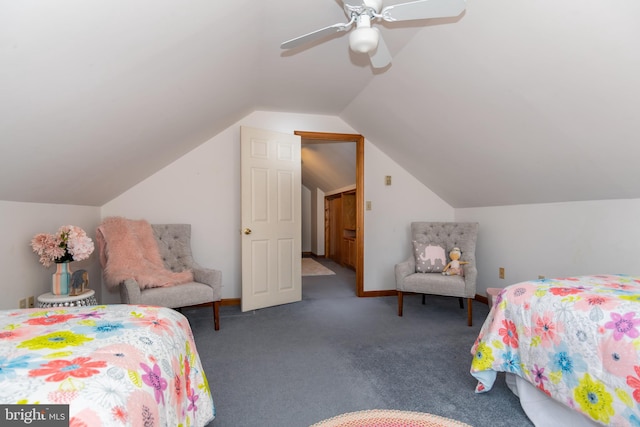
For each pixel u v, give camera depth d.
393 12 1.63
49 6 1.04
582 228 2.78
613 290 1.54
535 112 2.22
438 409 1.72
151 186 3.57
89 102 1.63
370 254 4.24
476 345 1.96
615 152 2.12
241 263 3.60
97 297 3.28
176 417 1.10
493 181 3.30
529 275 3.29
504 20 1.82
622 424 1.23
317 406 1.75
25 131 1.51
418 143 3.52
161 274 2.95
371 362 2.28
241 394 1.87
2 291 2.03
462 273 3.34
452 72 2.39
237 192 3.84
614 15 1.47
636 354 1.21
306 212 8.84
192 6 1.52
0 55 1.08
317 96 3.44
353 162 5.09
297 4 1.94
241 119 3.87
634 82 1.67
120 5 1.23
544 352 1.53
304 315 3.38
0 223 2.02
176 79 2.04
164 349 1.13
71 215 2.82
